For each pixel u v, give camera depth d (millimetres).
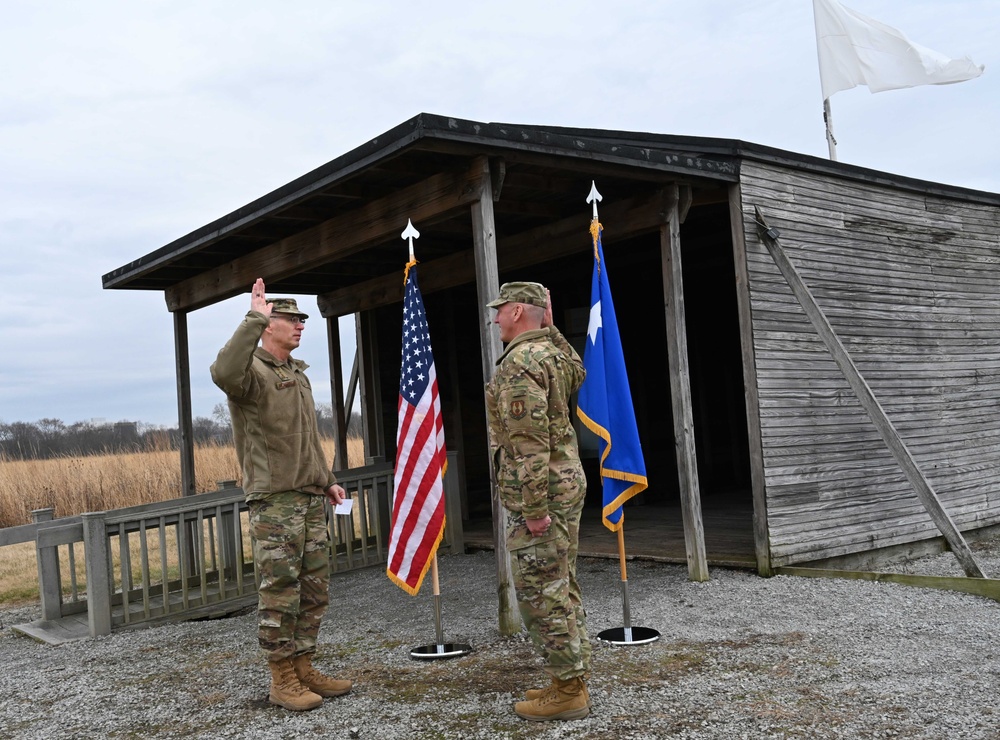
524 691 4055
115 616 6328
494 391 3678
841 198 7734
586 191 6598
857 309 7719
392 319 10875
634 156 5957
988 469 8812
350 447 19766
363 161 5355
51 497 14578
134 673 4973
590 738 3408
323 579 4203
